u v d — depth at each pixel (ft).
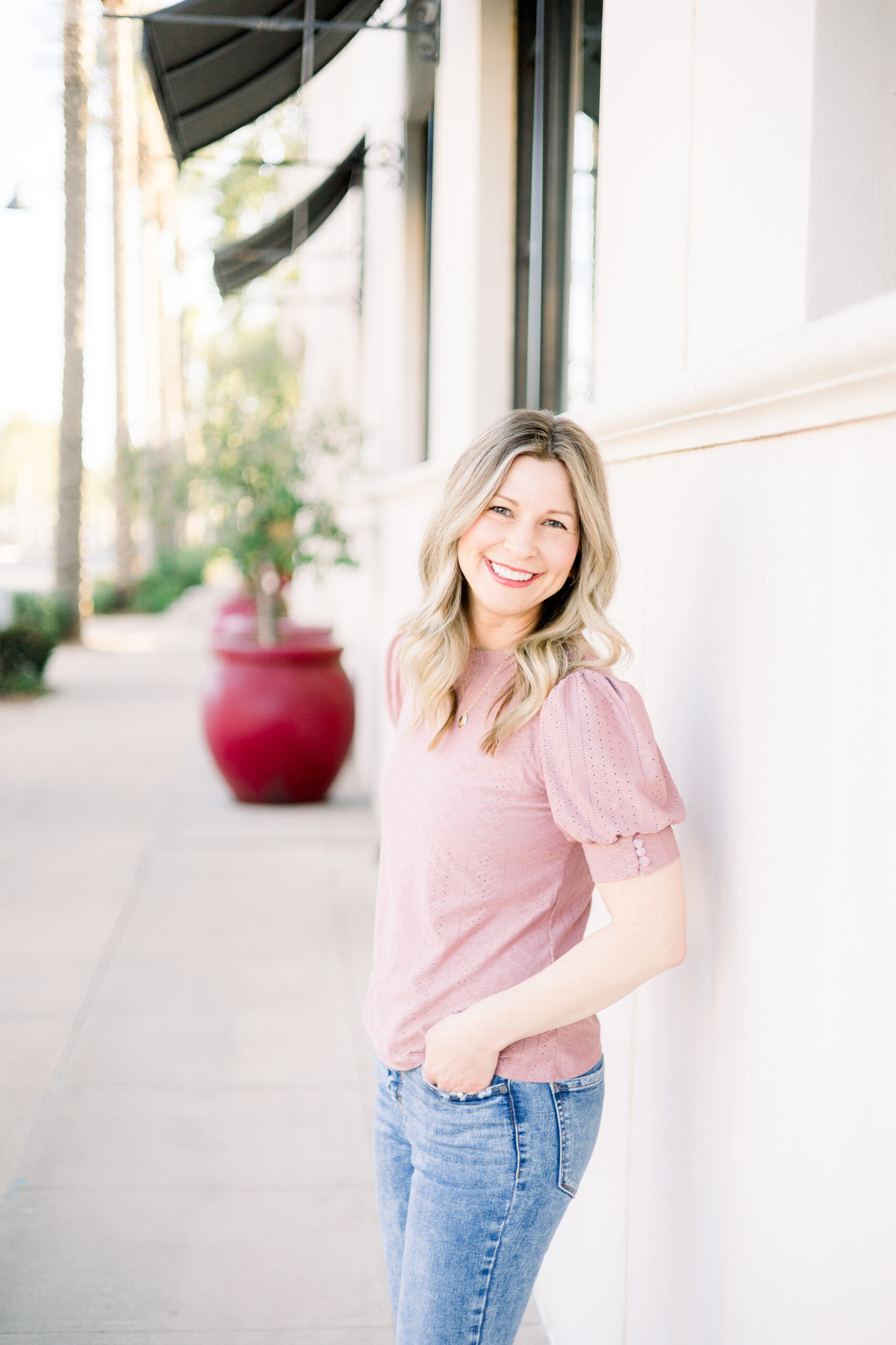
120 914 17.62
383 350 23.70
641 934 4.56
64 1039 13.03
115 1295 8.54
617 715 4.66
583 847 4.89
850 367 3.64
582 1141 5.08
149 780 28.09
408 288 20.84
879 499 3.72
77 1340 8.02
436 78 16.38
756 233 5.20
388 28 14.83
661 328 6.48
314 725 24.06
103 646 63.41
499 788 4.85
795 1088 4.30
